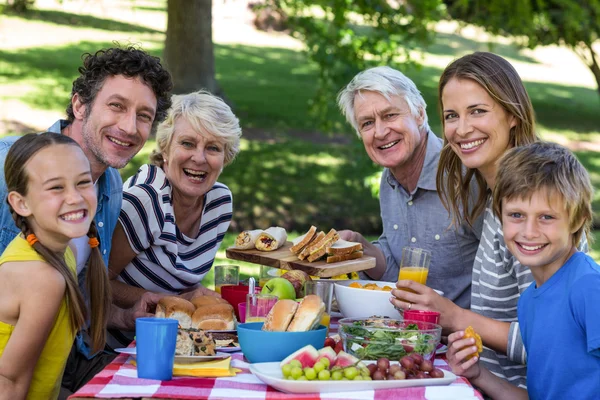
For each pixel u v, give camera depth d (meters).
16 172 2.13
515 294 2.62
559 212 2.15
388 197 3.35
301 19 9.07
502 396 2.30
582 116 18.03
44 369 2.21
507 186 2.20
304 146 12.55
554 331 2.14
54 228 2.12
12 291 2.09
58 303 2.12
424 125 3.19
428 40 9.16
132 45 2.88
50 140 2.15
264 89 16.25
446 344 2.53
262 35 22.25
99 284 2.48
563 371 2.11
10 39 16.97
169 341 1.95
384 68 3.14
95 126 2.70
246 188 10.59
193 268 3.10
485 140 2.63
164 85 2.79
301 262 2.88
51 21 19.14
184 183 3.00
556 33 11.53
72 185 2.13
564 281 2.18
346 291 2.60
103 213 2.81
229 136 3.01
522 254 2.21
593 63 12.66
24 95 13.11
